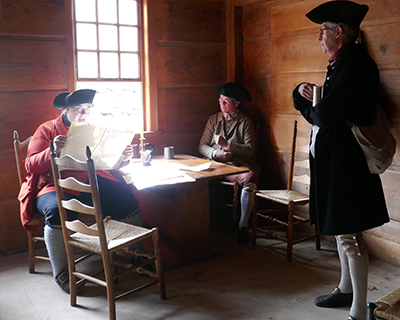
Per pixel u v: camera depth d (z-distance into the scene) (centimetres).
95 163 250
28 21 306
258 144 396
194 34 387
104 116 357
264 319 228
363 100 199
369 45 285
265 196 314
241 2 386
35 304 247
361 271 212
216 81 409
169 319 229
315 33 323
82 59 338
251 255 314
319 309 238
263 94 385
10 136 310
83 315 235
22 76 308
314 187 223
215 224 384
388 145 209
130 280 275
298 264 297
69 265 239
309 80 335
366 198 207
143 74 370
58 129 283
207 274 283
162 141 384
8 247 322
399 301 130
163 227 314
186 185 293
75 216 259
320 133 209
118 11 351
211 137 379
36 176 272
